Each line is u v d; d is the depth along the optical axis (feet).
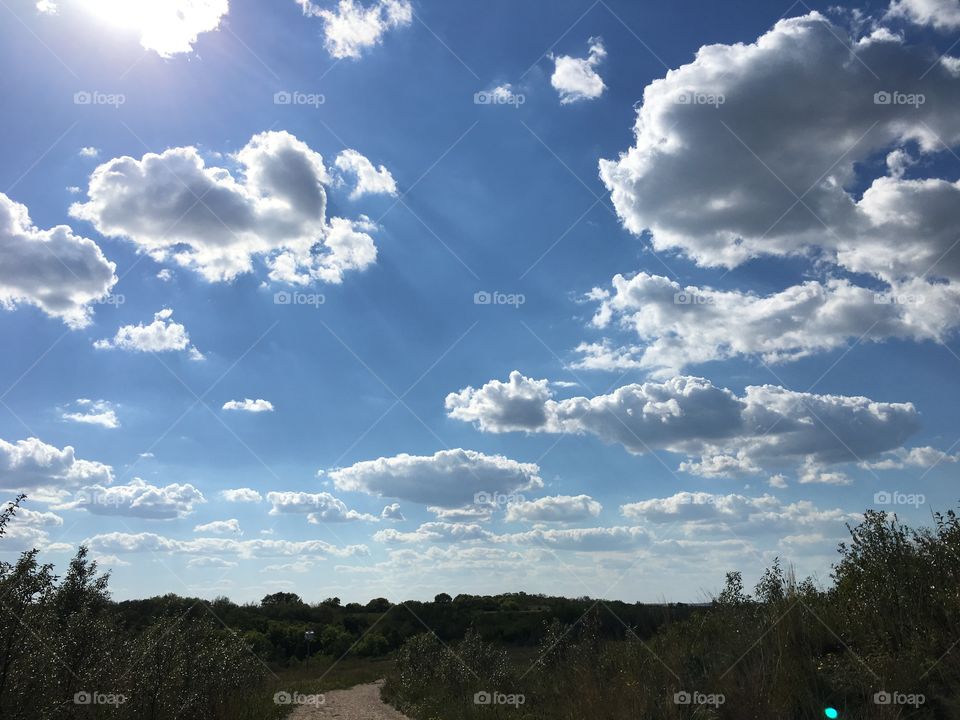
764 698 27.22
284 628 192.95
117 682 34.65
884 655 27.22
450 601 158.20
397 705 74.38
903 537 31.07
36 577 28.43
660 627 42.29
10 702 26.45
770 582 35.24
